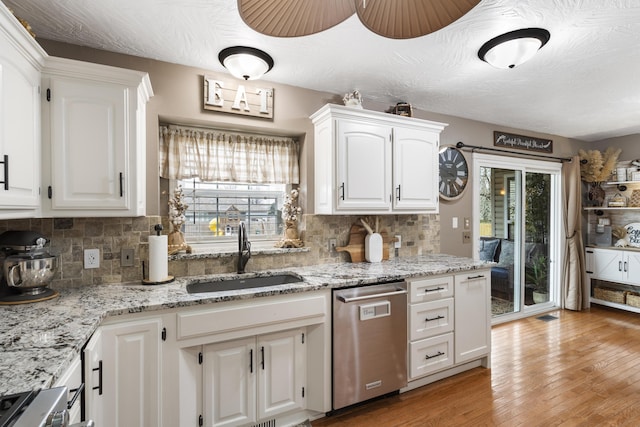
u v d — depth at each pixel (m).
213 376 1.73
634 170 4.07
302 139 2.68
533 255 4.20
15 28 1.29
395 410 2.13
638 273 3.93
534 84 2.56
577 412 2.09
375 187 2.54
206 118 2.28
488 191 3.73
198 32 1.83
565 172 4.28
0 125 1.24
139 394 1.53
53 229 1.86
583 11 1.62
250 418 1.82
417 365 2.32
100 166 1.71
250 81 2.42
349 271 2.36
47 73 1.59
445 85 2.59
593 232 4.53
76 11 1.63
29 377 0.88
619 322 3.81
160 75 2.15
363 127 2.49
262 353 1.85
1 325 1.27
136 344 1.52
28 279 1.56
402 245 3.04
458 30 1.80
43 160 1.60
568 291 4.30
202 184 2.46
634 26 1.74
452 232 3.39
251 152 2.57
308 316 1.93
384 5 0.91
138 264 2.05
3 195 1.26
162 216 2.32
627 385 2.41
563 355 2.93
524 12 1.63
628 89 2.66
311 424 1.99
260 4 0.89
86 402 1.26
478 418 2.04
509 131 3.79
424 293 2.35
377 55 2.09
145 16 1.68
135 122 1.78
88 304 1.55
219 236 2.51
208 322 1.66
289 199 2.61
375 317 2.13
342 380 2.03
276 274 2.35
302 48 2.00
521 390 2.35
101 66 1.67
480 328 2.63
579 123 3.69
